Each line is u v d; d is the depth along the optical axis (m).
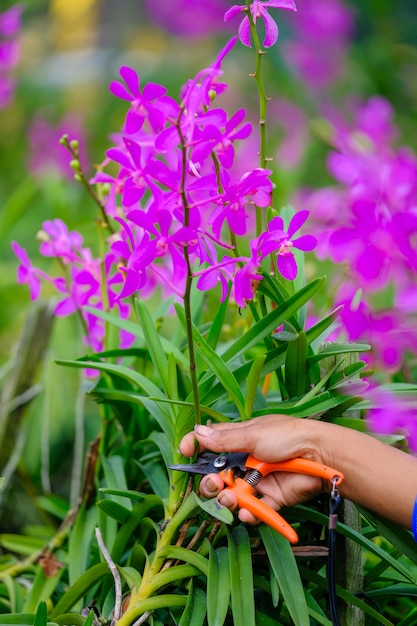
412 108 4.43
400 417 2.15
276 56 4.80
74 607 2.20
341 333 2.39
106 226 2.27
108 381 2.28
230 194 1.94
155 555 2.05
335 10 4.60
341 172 2.59
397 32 4.87
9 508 2.99
